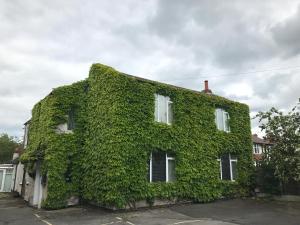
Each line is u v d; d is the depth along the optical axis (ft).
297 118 62.59
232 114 73.87
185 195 58.39
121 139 50.90
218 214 47.85
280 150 62.18
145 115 55.47
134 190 51.01
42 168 57.57
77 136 60.03
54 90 59.93
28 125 90.22
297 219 43.86
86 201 58.29
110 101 53.31
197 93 66.59
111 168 49.75
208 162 63.93
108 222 41.63
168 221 41.96
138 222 41.42
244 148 74.08
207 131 65.87
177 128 59.98
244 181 71.26
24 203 67.62
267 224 40.29
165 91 60.39
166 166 57.88
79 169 59.00
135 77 57.47
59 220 44.09
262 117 65.82
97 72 59.72
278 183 68.69
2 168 98.27
